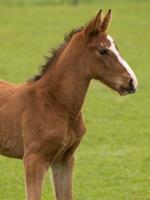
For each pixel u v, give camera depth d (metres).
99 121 21.08
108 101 23.67
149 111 22.45
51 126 11.50
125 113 22.11
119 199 14.27
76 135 11.73
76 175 15.88
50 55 11.97
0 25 37.72
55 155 11.69
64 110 11.55
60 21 38.41
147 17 40.00
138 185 15.20
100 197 14.40
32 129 11.60
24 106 11.79
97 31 11.37
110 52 11.29
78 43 11.52
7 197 14.37
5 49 32.41
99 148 18.27
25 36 35.16
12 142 11.99
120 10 41.84
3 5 43.78
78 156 17.48
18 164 16.73
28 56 30.89
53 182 12.10
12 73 27.50
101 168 16.45
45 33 35.69
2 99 12.13
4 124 11.99
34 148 11.57
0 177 15.70
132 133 19.73
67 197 12.04
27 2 44.91
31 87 11.92
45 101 11.64
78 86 11.56
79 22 37.94
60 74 11.62
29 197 11.48
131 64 29.64
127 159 17.23
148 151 17.95
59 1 45.06
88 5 43.53
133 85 11.26
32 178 11.52
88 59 11.44
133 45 33.59
